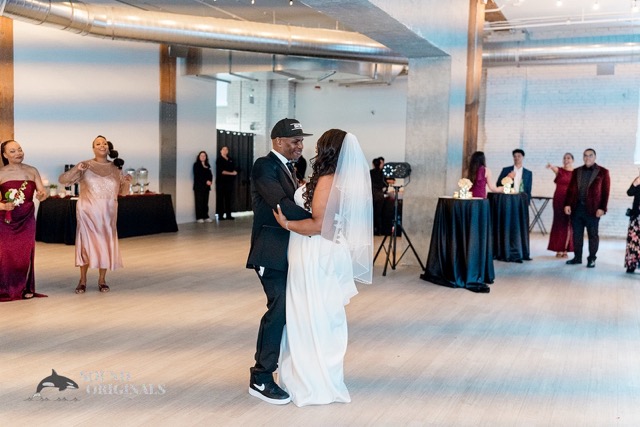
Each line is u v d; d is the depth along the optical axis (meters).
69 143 10.17
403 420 3.17
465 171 8.65
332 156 3.25
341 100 15.48
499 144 13.17
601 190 8.24
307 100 15.84
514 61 11.09
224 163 13.72
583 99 12.41
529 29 12.44
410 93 7.80
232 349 4.29
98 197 5.86
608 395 3.59
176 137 12.39
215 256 8.48
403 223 7.95
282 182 3.30
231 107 16.27
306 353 3.34
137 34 8.84
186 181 12.84
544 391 3.63
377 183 11.45
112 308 5.41
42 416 3.12
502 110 13.09
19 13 7.44
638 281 7.29
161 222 11.05
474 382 3.76
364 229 3.36
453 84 7.70
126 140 11.23
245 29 9.73
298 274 3.32
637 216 7.75
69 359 4.01
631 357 4.33
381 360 4.14
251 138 15.79
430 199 7.75
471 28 8.42
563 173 9.12
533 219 12.95
